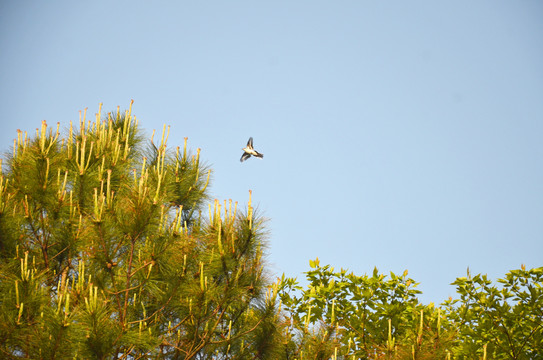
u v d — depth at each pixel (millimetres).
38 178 13109
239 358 12562
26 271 10344
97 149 14336
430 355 9523
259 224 12719
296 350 12883
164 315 13039
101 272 12203
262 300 12766
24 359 9633
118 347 10898
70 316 9773
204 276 12180
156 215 11805
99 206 11578
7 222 12078
